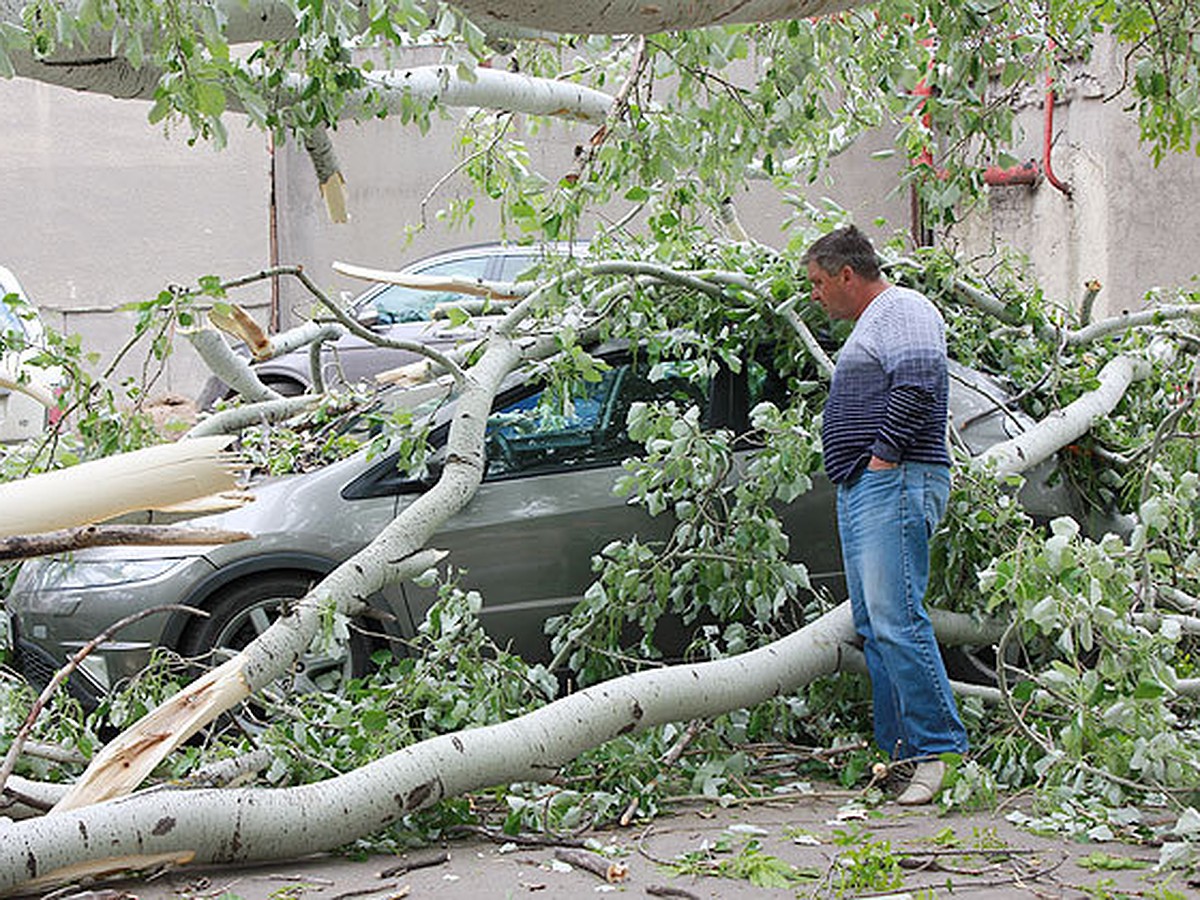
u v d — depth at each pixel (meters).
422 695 7.88
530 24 4.34
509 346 9.12
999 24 9.22
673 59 8.61
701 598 8.73
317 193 25.16
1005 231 20.48
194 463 5.98
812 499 9.42
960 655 9.20
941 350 7.72
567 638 9.05
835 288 7.95
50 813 6.40
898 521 7.68
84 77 8.27
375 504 9.24
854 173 22.58
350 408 10.23
